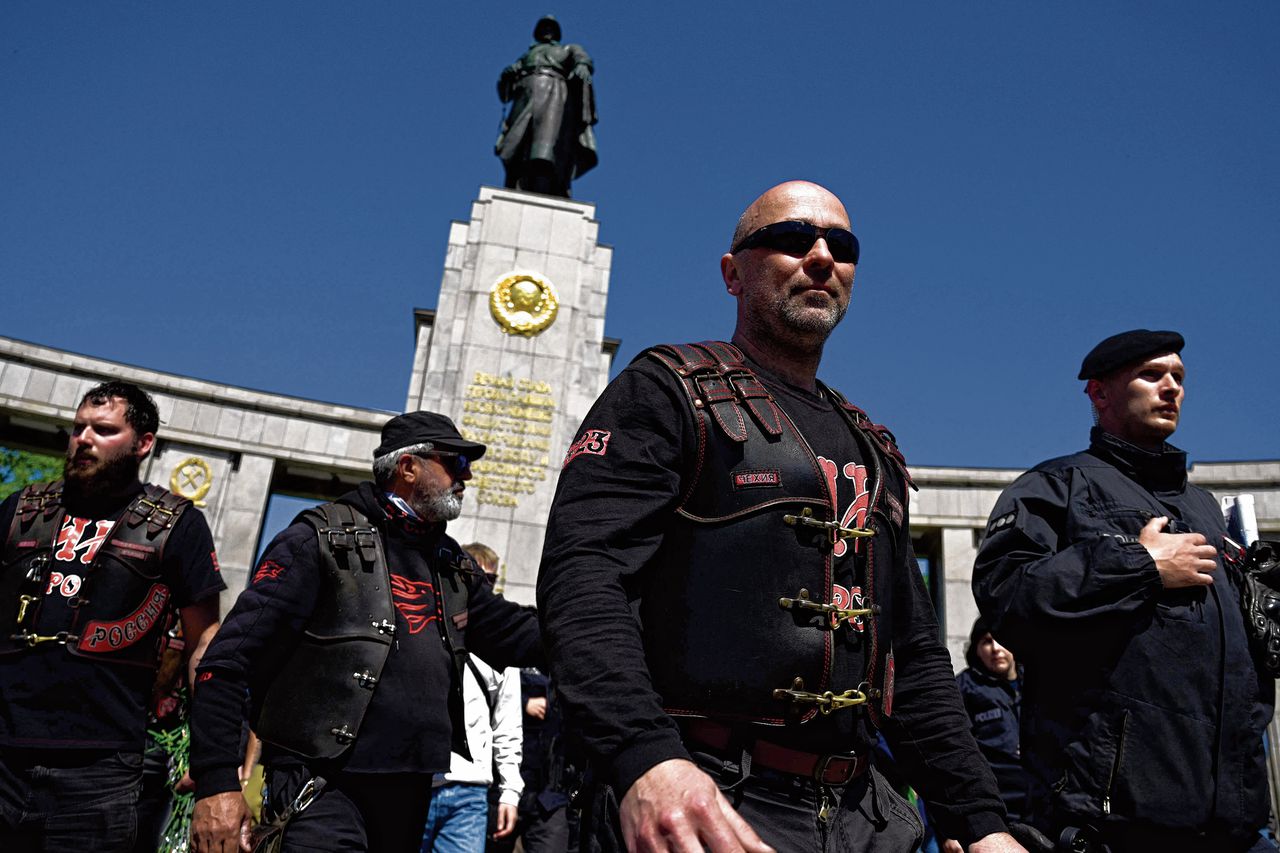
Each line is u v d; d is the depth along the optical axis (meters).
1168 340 4.00
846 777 2.19
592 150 21.53
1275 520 18.78
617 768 1.73
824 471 2.35
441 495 4.09
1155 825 3.21
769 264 2.60
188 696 4.30
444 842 5.52
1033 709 3.60
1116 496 3.74
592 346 19.56
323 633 3.71
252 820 3.68
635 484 2.14
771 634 2.13
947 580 20.03
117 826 3.89
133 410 4.26
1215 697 3.32
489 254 19.83
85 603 4.02
